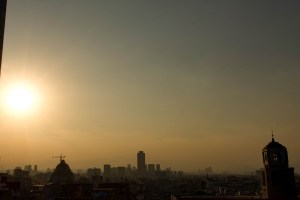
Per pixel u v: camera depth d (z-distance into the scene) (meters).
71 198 92.38
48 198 120.19
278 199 89.75
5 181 124.12
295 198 89.62
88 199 92.88
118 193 127.25
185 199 97.94
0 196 89.06
